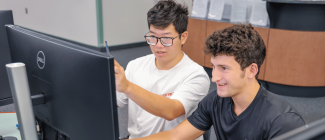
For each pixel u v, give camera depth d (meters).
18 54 1.02
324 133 0.28
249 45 0.86
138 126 1.34
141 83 1.31
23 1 6.70
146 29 5.93
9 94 1.25
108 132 0.75
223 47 0.86
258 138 0.96
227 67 0.89
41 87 0.92
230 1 3.82
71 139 0.86
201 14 4.08
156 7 1.13
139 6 5.69
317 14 3.18
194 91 1.19
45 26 6.36
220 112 1.06
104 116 0.74
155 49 1.18
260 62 0.91
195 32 4.11
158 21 1.11
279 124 0.90
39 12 6.39
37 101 0.90
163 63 1.26
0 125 1.39
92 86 0.74
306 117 2.86
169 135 1.14
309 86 3.35
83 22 5.48
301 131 0.29
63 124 0.88
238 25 0.93
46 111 0.93
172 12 1.12
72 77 0.79
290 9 3.24
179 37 1.18
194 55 4.21
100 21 5.19
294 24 3.27
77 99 0.79
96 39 5.33
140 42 5.89
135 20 5.71
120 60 4.84
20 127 0.87
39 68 0.91
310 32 3.15
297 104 3.19
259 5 3.46
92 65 0.72
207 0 4.01
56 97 0.86
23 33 0.97
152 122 1.29
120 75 0.91
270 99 0.96
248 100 0.96
